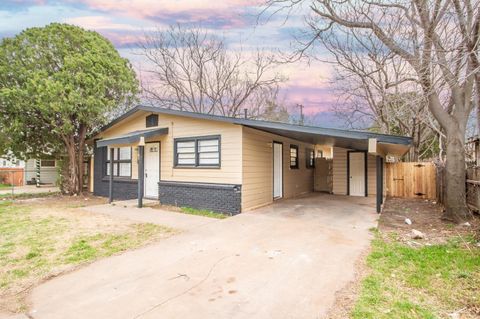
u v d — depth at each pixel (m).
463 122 7.00
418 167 12.01
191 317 2.78
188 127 9.23
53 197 12.13
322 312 2.85
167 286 3.46
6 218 7.49
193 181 9.07
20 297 3.24
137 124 10.90
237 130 8.16
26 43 10.98
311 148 14.55
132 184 11.08
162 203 9.67
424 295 3.15
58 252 4.73
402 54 7.05
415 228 6.31
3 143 11.44
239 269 3.95
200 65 18.86
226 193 8.23
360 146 10.52
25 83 10.43
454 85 6.21
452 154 6.98
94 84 11.29
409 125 14.22
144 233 5.90
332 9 7.52
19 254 4.64
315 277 3.67
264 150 9.54
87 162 14.45
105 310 2.92
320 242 5.19
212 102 19.52
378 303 2.98
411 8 6.64
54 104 10.38
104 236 5.68
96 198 11.81
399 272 3.78
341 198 11.49
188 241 5.32
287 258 4.36
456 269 3.81
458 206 6.89
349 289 3.32
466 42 5.15
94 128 12.50
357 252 4.62
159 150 10.15
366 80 13.09
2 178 19.17
